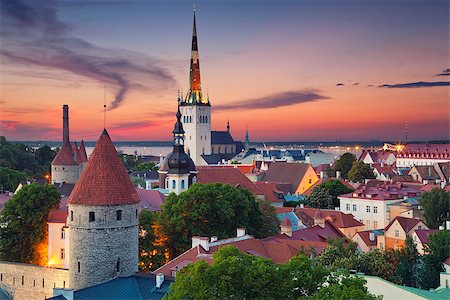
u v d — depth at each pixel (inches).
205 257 3432.6
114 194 3336.6
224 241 3880.4
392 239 5339.6
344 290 2153.1
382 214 6683.1
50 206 4699.8
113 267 3324.3
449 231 4315.9
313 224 5728.3
